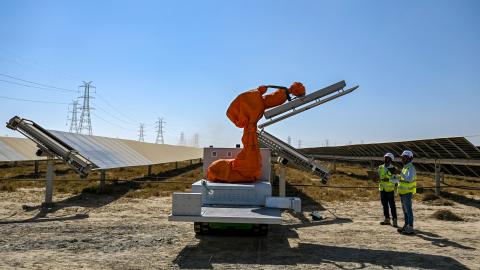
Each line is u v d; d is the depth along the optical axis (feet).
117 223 39.81
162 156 119.75
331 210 51.55
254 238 33.94
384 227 39.96
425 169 99.40
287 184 78.84
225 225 32.53
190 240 32.53
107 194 62.49
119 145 90.48
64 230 35.88
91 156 61.31
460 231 38.04
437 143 71.26
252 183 34.65
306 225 40.83
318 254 28.55
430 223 42.75
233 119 37.27
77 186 70.44
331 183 90.02
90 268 24.00
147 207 51.06
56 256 26.73
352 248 30.53
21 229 36.06
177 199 27.99
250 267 24.88
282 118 40.57
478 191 75.92
